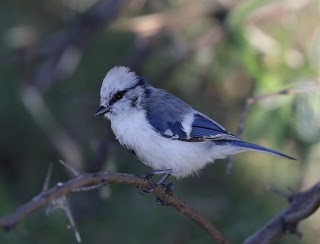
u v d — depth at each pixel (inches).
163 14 466.6
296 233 296.7
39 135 511.5
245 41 432.1
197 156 326.0
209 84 484.7
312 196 301.7
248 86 478.0
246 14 418.9
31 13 514.9
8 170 509.7
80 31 482.6
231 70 473.1
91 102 505.7
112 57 518.0
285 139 422.3
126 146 332.5
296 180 430.9
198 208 458.9
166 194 251.1
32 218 403.9
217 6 467.5
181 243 453.1
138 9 489.7
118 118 327.9
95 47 516.7
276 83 410.6
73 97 507.8
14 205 437.4
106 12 478.9
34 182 499.2
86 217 468.1
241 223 410.3
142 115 323.9
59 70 486.3
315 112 401.7
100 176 211.6
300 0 423.8
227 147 325.7
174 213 464.4
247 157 464.4
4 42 495.2
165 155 321.7
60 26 529.7
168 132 321.1
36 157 509.4
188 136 322.7
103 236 462.9
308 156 420.5
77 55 486.6
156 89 339.9
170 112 325.7
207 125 326.6
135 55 477.4
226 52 465.1
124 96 326.6
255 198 432.1
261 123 414.0
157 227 461.4
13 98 504.7
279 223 299.0
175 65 468.8
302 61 423.8
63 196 210.2
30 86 482.0
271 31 443.8
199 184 475.2
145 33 466.6
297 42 430.6
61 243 412.5
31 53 490.3
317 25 424.2
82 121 507.2
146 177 325.1
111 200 472.7
